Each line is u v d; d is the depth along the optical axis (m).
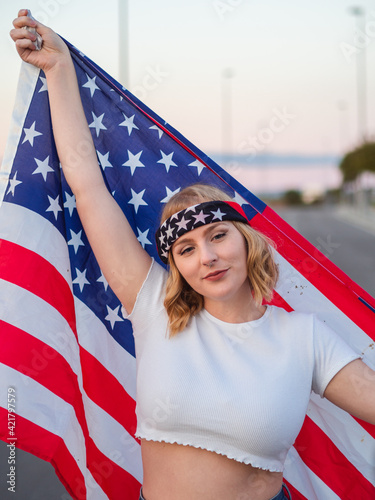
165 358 1.98
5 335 2.41
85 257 2.58
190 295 2.10
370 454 2.46
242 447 1.88
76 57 2.58
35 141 2.49
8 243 2.45
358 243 22.19
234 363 1.95
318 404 2.49
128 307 2.17
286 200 76.50
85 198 2.24
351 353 1.99
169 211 2.11
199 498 1.91
